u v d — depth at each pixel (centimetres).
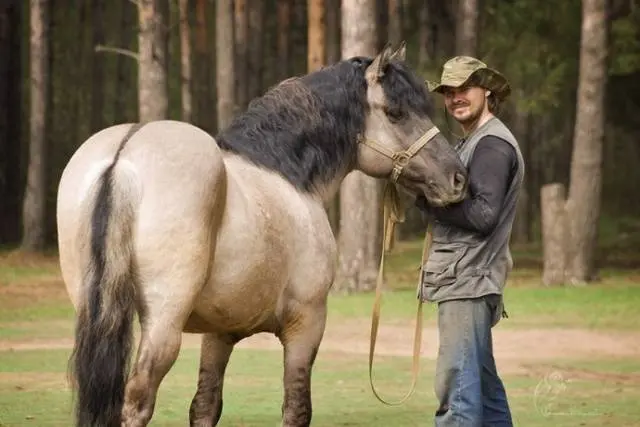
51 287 2906
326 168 905
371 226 2719
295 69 5269
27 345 1853
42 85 3834
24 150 5169
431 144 903
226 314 831
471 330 852
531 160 5078
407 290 2803
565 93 4225
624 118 4034
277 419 1223
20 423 1175
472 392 846
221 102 3541
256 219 827
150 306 766
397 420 1228
